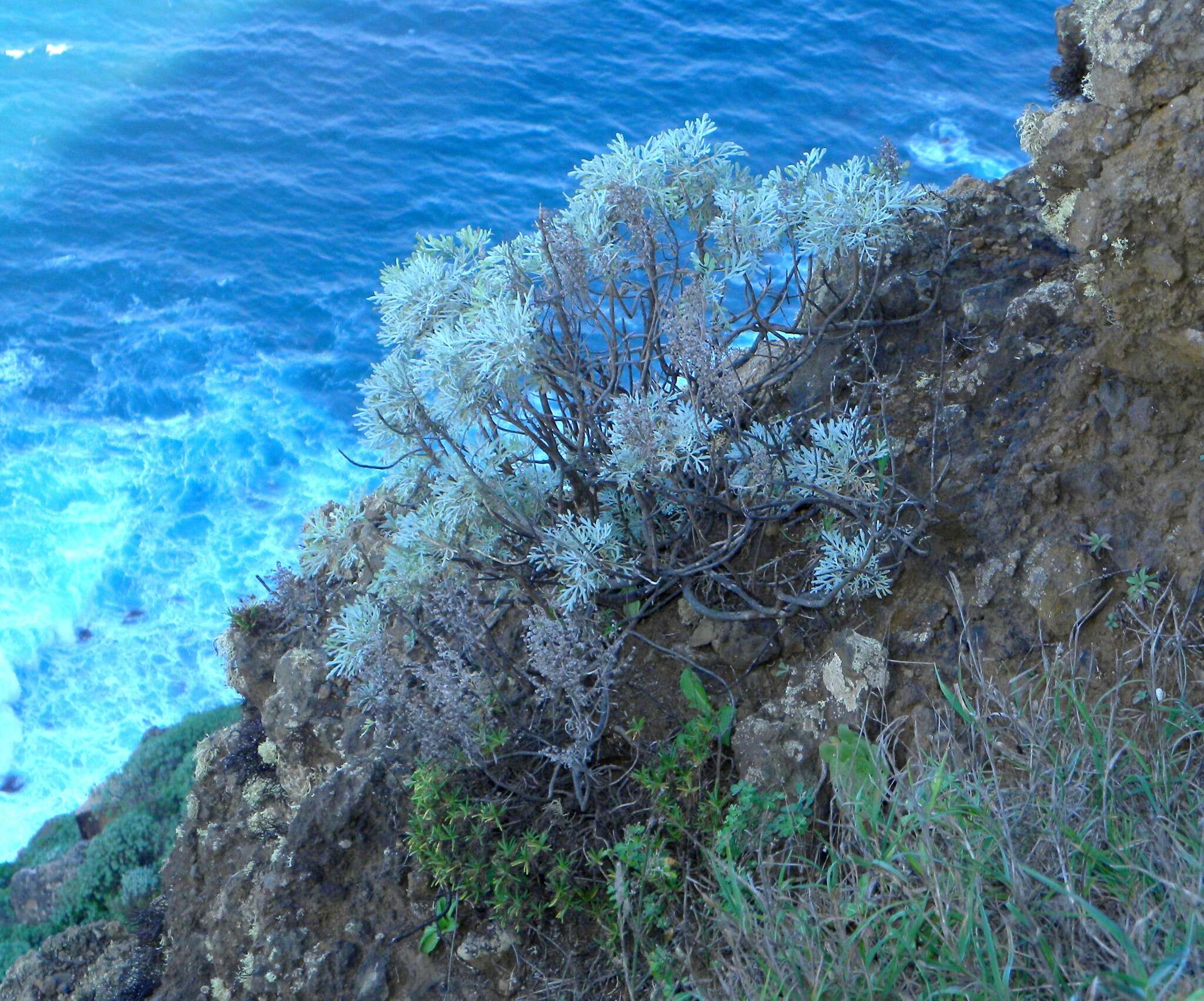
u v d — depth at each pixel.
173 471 23.45
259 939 4.22
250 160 31.47
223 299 27.22
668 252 4.65
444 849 3.87
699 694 3.90
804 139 30.16
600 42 34.12
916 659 3.72
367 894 4.16
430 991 3.85
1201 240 3.34
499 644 4.43
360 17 36.47
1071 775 2.79
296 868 4.22
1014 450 4.01
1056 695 3.11
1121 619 3.54
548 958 3.71
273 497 23.11
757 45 33.09
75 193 30.41
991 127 30.20
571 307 4.35
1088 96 3.85
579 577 3.85
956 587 3.53
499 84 33.09
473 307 4.25
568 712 3.96
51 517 22.47
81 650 20.28
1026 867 2.43
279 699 5.21
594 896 3.63
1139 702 3.32
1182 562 3.54
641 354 4.52
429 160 31.06
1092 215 3.54
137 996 5.22
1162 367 3.73
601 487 4.36
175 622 20.88
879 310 4.58
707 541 4.22
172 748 12.66
